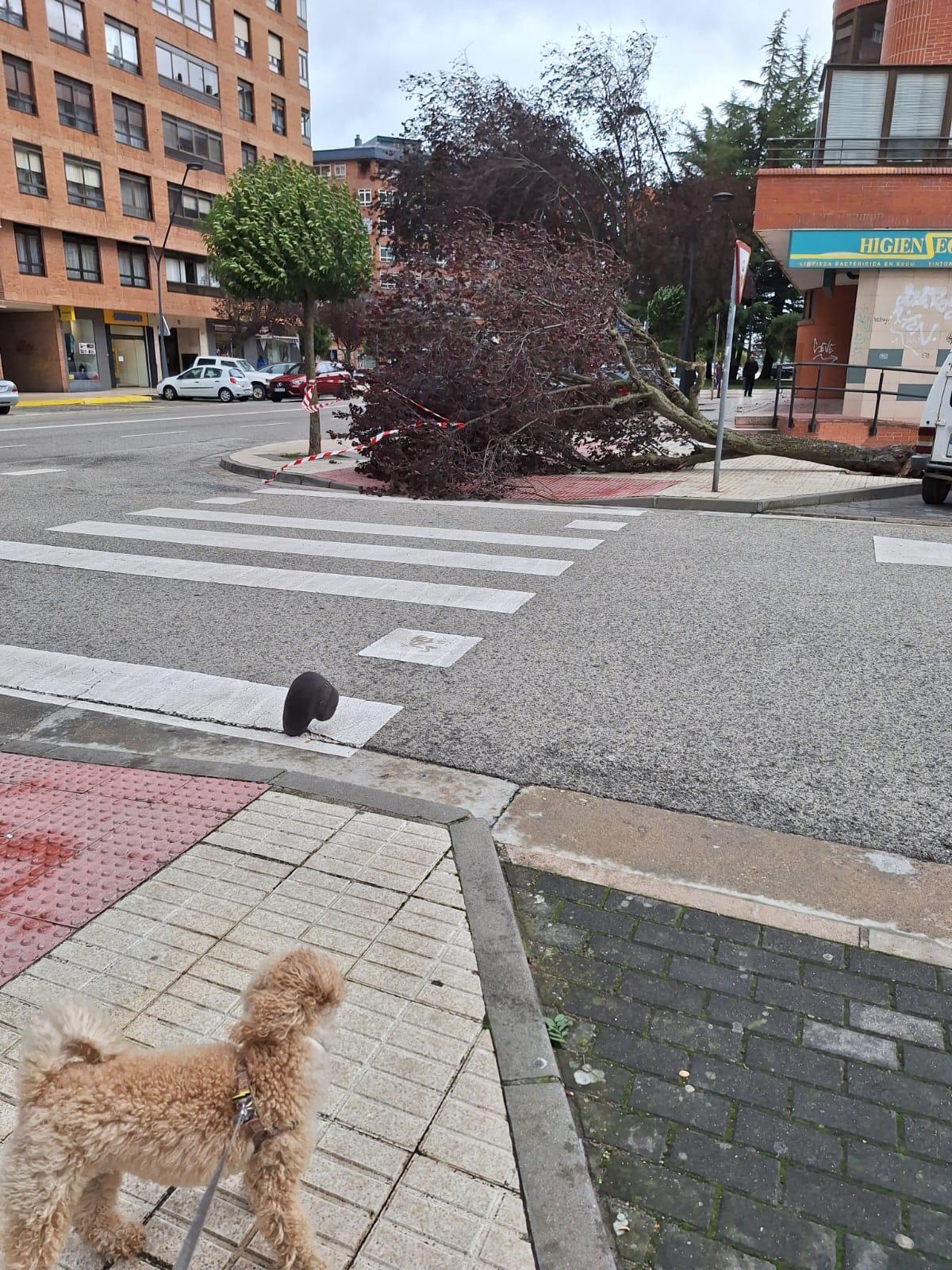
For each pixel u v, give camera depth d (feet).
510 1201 7.13
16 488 41.47
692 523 34.22
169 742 15.76
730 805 13.32
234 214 51.11
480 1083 8.19
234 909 10.63
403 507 38.04
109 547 29.45
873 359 59.93
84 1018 5.70
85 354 133.08
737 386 167.02
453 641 20.49
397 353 43.68
